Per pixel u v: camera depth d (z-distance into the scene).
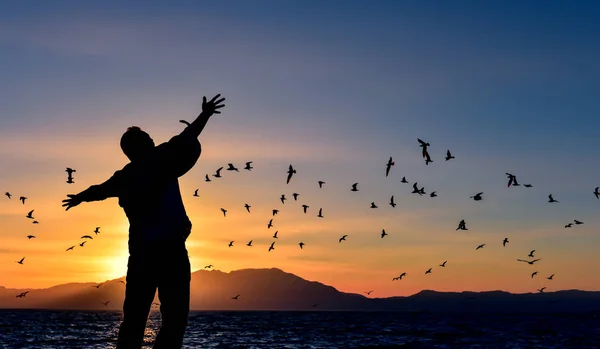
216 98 6.74
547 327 98.56
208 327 88.44
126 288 6.32
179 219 6.39
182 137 6.46
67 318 163.00
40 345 44.19
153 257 6.27
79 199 6.36
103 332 70.25
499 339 55.62
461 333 71.38
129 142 6.77
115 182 6.36
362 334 67.75
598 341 51.69
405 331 77.44
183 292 6.38
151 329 80.12
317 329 83.56
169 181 6.43
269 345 45.69
